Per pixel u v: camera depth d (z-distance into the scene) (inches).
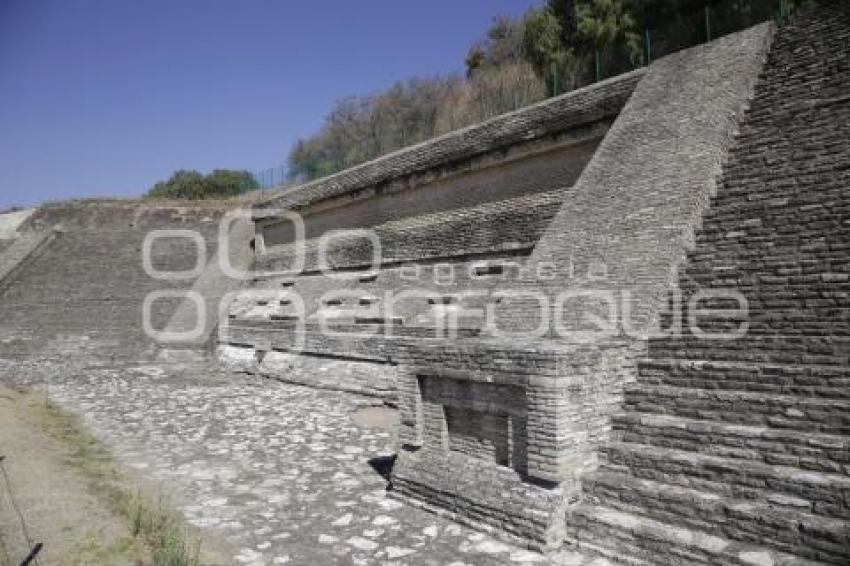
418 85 2096.5
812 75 445.4
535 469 263.6
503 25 1740.9
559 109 639.8
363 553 257.9
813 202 348.2
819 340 267.4
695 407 269.3
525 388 269.1
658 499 239.0
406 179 824.9
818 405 236.2
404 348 328.5
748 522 214.4
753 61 486.6
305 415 543.8
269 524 293.1
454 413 309.3
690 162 423.8
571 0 1176.2
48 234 1180.5
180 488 350.3
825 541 196.2
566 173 637.9
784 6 757.9
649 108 517.7
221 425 512.4
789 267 319.9
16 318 970.7
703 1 956.6
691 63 535.5
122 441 463.8
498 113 1384.1
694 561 215.9
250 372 813.9
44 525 274.2
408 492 318.0
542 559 243.9
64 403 619.8
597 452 271.6
